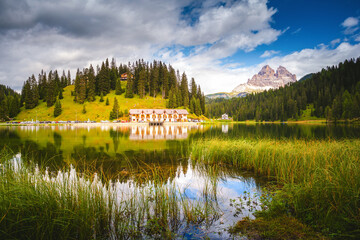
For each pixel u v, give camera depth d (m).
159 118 109.00
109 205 5.57
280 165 9.76
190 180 9.38
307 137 29.94
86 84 123.56
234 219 5.60
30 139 29.06
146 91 140.25
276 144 13.38
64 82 150.00
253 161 11.31
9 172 6.12
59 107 101.56
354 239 4.27
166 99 135.00
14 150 18.81
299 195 5.91
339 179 5.89
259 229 4.97
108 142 25.80
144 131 49.16
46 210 4.50
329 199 5.44
